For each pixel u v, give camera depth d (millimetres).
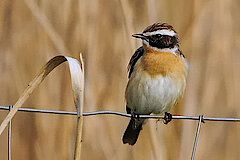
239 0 14680
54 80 13297
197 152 13758
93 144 13078
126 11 12594
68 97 13227
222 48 14078
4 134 13547
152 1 13125
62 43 12719
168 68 10328
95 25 13359
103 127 13227
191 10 13875
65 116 13172
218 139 14227
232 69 14016
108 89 13273
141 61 10422
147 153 13055
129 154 13125
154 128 12336
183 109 13367
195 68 13781
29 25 13680
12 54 13547
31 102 13266
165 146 12523
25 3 13477
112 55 13406
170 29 10594
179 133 13055
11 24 13750
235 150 14203
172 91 10398
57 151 12961
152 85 10305
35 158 13055
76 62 6957
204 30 14031
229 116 13984
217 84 13914
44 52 13289
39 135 13125
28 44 13453
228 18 14289
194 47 13844
